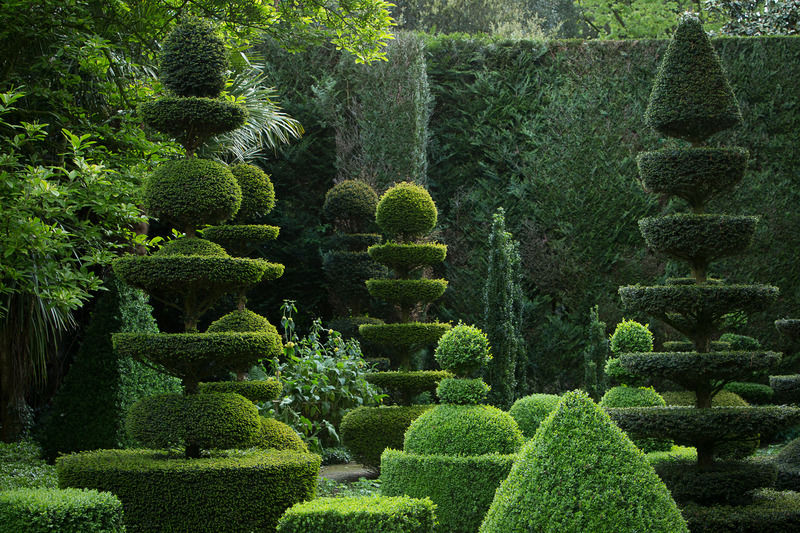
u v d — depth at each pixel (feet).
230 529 15.87
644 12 59.00
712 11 56.39
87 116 27.91
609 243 42.09
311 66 46.14
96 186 20.79
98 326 25.13
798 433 35.94
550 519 10.52
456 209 43.88
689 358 16.93
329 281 41.34
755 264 40.34
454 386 19.40
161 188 17.88
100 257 21.09
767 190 40.70
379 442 25.91
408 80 43.01
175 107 18.04
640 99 42.80
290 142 45.27
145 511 15.71
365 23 31.71
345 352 35.12
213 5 29.45
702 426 16.33
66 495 13.96
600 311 41.57
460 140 44.96
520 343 34.73
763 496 17.76
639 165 18.88
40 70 26.68
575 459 10.84
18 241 18.66
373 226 41.73
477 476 17.52
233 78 32.76
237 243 27.20
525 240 43.09
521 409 24.45
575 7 71.87
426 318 41.50
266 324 23.53
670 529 10.49
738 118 18.25
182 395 17.24
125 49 28.02
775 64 41.47
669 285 18.33
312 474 17.31
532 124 43.73
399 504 13.16
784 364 39.58
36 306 24.38
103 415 24.30
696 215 17.57
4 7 23.90
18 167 24.63
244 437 16.92
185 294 17.97
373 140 42.98
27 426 28.25
